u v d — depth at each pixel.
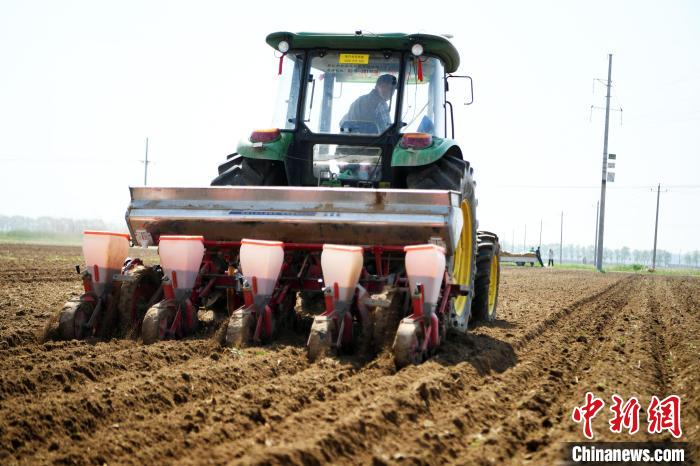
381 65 7.67
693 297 17.98
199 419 4.20
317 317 5.93
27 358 5.51
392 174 7.42
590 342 8.54
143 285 6.87
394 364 5.65
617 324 10.66
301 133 7.65
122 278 6.71
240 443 3.82
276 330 6.55
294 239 6.67
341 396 4.66
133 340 6.45
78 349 5.98
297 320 7.38
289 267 6.81
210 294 6.96
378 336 5.98
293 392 4.77
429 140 7.04
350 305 6.11
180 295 6.54
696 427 4.68
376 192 6.34
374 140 7.54
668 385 6.18
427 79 7.70
